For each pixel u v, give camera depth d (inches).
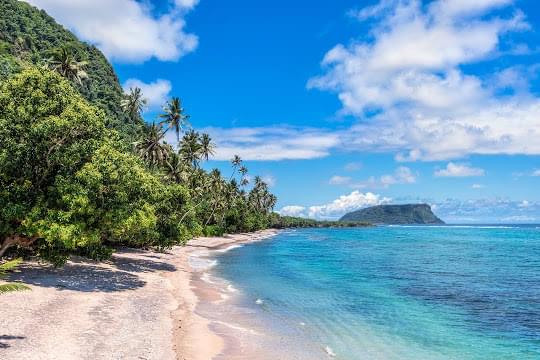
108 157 1024.9
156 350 618.8
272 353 677.3
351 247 3550.7
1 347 546.3
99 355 562.3
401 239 5231.3
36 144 938.1
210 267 1854.1
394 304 1149.1
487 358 714.2
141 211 1449.3
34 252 1253.7
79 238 992.9
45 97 971.3
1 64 2276.1
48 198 971.3
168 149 2851.9
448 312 1069.1
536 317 1023.0
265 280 1513.3
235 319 895.1
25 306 771.4
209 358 631.8
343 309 1058.7
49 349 559.5
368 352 716.0
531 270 1974.7
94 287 1039.6
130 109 3454.7
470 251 3230.8
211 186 4288.9
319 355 682.8
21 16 6515.8
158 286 1184.2
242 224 5206.7
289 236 5772.6
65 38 7071.9
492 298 1263.5
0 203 919.0
